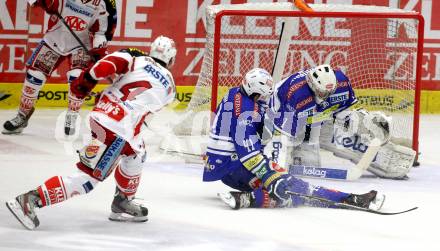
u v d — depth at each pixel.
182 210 15.64
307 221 15.18
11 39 27.66
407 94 23.06
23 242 13.00
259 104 16.05
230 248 13.21
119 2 28.12
